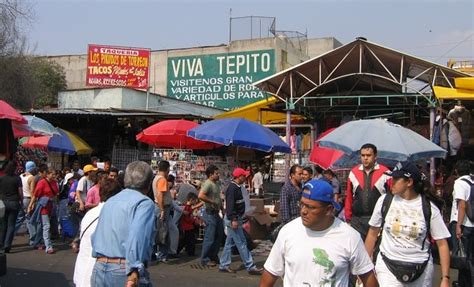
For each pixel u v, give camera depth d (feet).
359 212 22.15
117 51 111.14
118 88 90.17
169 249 35.09
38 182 38.32
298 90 53.78
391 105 52.60
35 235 39.14
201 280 29.78
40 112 64.13
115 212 15.21
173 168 46.65
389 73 45.14
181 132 46.29
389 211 17.13
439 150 26.86
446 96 37.60
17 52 97.04
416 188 16.93
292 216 29.01
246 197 33.27
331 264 11.68
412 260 16.70
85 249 16.75
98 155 68.23
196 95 129.29
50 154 64.59
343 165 32.96
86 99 92.94
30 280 28.89
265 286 12.48
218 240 33.86
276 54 125.59
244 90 125.59
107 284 14.82
